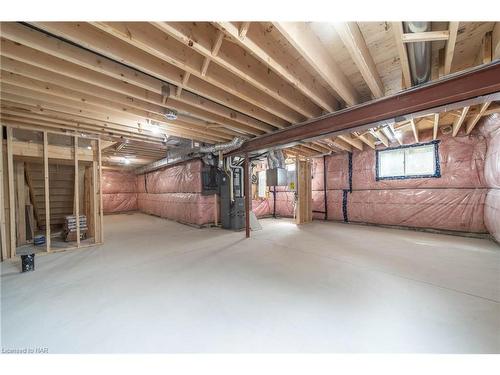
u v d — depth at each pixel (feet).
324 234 16.17
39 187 15.92
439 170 15.67
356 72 8.24
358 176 20.31
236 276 8.56
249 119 12.25
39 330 5.39
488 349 4.58
